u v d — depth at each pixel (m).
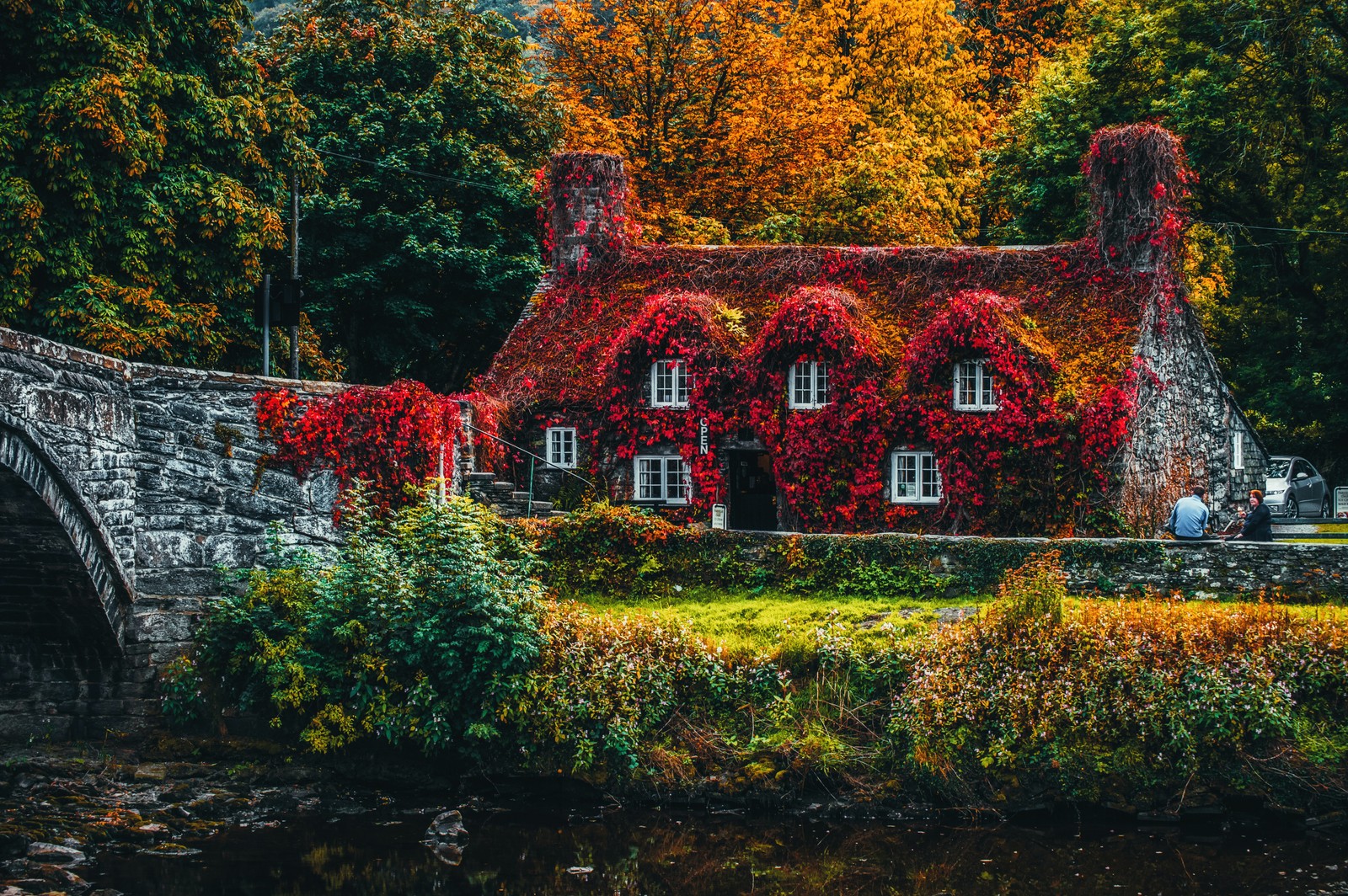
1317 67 38.84
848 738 21.72
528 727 22.03
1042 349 30.25
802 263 34.47
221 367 31.75
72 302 26.78
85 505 20.19
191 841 19.70
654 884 18.34
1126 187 32.34
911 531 30.73
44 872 17.84
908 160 45.88
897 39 53.19
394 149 38.72
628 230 36.66
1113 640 21.44
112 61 27.44
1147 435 30.41
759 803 21.22
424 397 26.58
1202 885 17.84
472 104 40.75
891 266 34.00
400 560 23.78
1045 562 23.55
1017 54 60.22
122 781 21.73
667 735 22.11
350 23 40.75
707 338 32.47
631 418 33.09
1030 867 18.75
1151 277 31.83
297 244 33.69
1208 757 20.47
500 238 40.06
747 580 26.47
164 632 22.95
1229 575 24.33
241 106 30.50
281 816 20.98
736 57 47.62
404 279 39.00
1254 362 43.97
